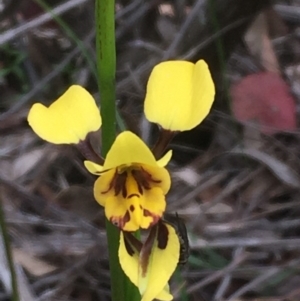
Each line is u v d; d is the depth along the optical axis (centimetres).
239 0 23
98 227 23
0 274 19
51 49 28
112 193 11
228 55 25
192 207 23
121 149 11
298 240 21
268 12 29
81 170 24
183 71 12
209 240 22
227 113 25
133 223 11
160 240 11
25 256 21
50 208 22
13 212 22
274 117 25
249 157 25
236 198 24
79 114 11
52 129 11
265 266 21
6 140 25
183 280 19
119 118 21
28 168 24
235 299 20
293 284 21
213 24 23
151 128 24
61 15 28
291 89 28
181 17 28
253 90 25
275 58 29
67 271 21
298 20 32
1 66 28
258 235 22
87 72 26
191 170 24
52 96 26
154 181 11
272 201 24
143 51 27
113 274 13
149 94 11
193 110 11
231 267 20
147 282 11
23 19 29
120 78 27
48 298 20
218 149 25
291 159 25
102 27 12
